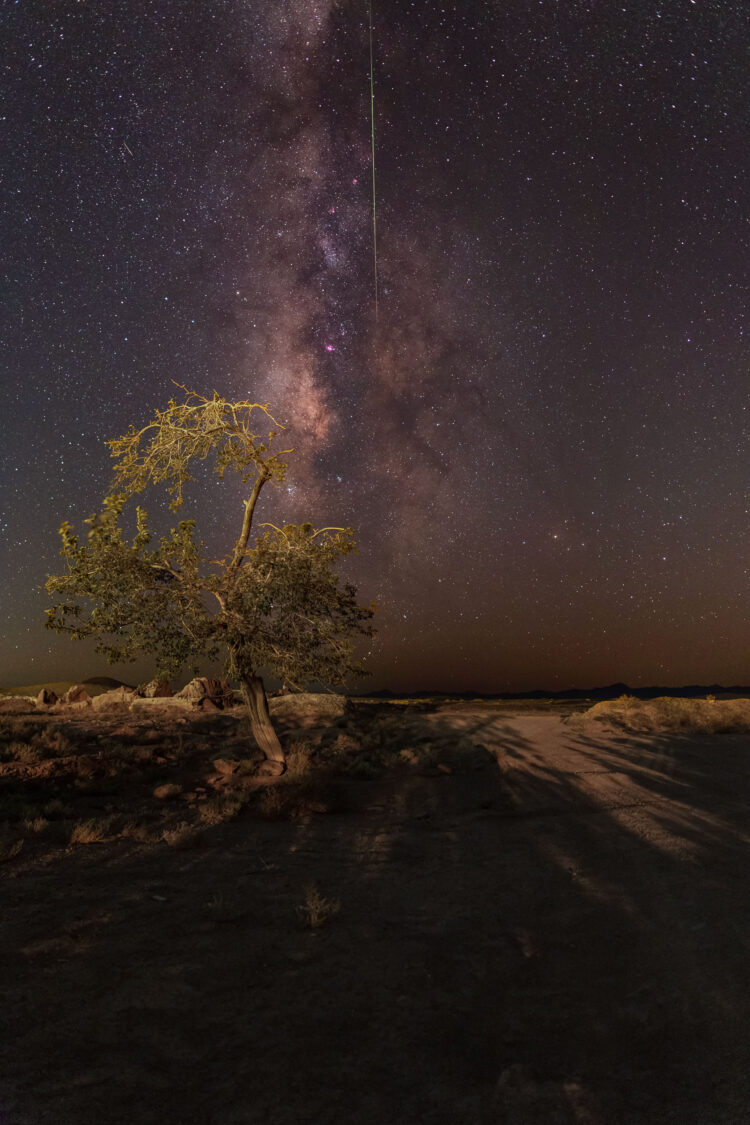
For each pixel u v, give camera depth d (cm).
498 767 1407
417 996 422
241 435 1243
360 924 552
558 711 2947
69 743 1580
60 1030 367
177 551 1199
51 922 539
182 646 1175
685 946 504
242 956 480
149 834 854
